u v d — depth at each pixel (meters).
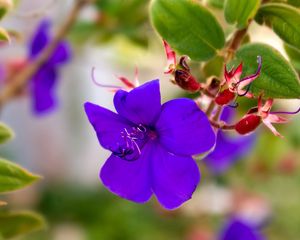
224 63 0.58
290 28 0.60
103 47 1.01
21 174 0.60
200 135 0.56
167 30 0.60
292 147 1.12
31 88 0.89
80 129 1.59
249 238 0.84
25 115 1.54
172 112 0.57
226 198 1.19
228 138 0.87
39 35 0.89
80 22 0.97
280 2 0.61
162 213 1.23
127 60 1.13
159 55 1.03
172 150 0.57
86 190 1.44
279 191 1.36
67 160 1.60
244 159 1.13
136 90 0.58
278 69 0.57
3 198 1.38
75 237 1.36
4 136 0.64
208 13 0.60
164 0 0.60
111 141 0.59
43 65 0.89
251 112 0.57
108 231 1.29
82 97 1.54
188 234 1.21
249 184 1.16
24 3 1.11
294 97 0.56
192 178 0.57
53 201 1.39
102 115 0.59
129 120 0.59
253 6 0.59
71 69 1.49
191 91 0.58
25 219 0.66
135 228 1.27
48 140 1.58
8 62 0.95
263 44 0.58
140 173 0.59
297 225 1.37
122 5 0.94
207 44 0.60
